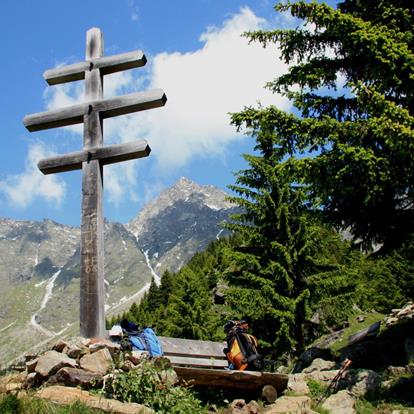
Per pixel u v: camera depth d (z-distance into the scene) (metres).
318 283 16.30
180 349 8.26
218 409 6.98
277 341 15.85
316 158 9.41
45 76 8.23
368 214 10.20
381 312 23.80
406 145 8.57
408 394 7.56
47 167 7.76
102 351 6.39
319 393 7.81
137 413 5.60
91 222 7.35
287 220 16.84
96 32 8.27
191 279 33.94
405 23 10.27
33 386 6.12
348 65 10.93
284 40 11.22
